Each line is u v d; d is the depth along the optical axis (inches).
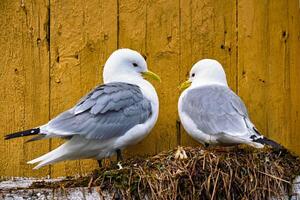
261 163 194.7
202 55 225.1
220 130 206.7
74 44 223.9
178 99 223.6
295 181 194.7
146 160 196.2
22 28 223.3
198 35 225.5
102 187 187.9
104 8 225.0
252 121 223.3
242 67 224.8
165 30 225.5
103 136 202.7
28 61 222.5
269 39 225.1
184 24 225.8
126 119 206.1
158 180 188.7
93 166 220.4
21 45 222.8
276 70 224.4
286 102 223.5
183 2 225.3
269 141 199.6
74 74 222.8
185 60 225.0
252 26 225.5
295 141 222.7
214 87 216.5
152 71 224.8
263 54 225.0
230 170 191.2
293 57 224.5
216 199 189.6
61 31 224.1
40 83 222.2
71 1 224.8
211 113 210.1
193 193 188.4
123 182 188.4
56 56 223.1
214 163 191.5
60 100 221.9
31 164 219.6
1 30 222.7
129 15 225.3
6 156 219.6
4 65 221.9
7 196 184.5
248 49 225.0
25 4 223.9
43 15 223.9
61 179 205.2
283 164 197.3
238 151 199.3
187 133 222.4
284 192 193.2
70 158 205.6
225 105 210.7
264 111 223.5
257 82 224.2
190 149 197.5
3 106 220.8
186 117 214.4
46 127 197.5
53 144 220.1
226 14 225.0
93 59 223.6
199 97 213.9
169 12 225.8
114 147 206.1
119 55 218.1
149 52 225.0
